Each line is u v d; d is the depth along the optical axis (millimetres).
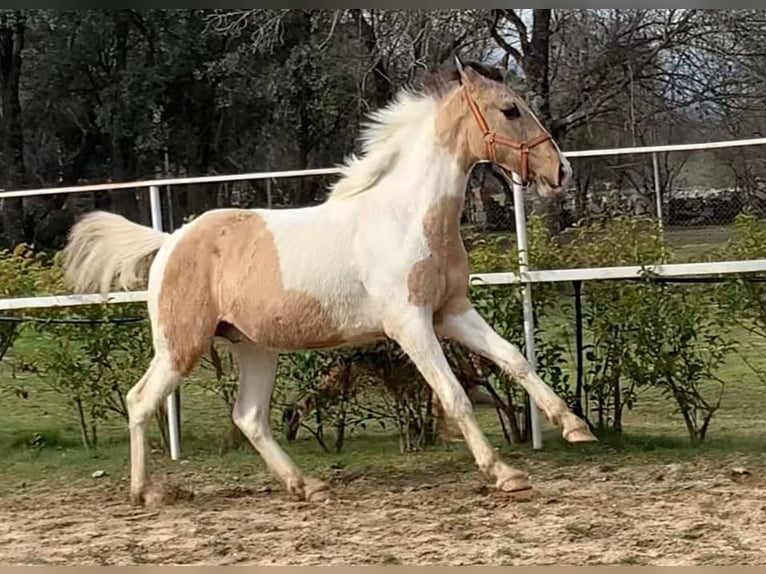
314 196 15125
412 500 6047
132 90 23641
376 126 6250
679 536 5008
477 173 13211
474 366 7457
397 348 7414
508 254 7387
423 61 15414
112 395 8203
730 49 17125
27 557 5066
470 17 16047
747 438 7680
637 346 7418
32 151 27000
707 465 6719
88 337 7832
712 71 17859
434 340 5910
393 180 6129
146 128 23875
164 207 11000
